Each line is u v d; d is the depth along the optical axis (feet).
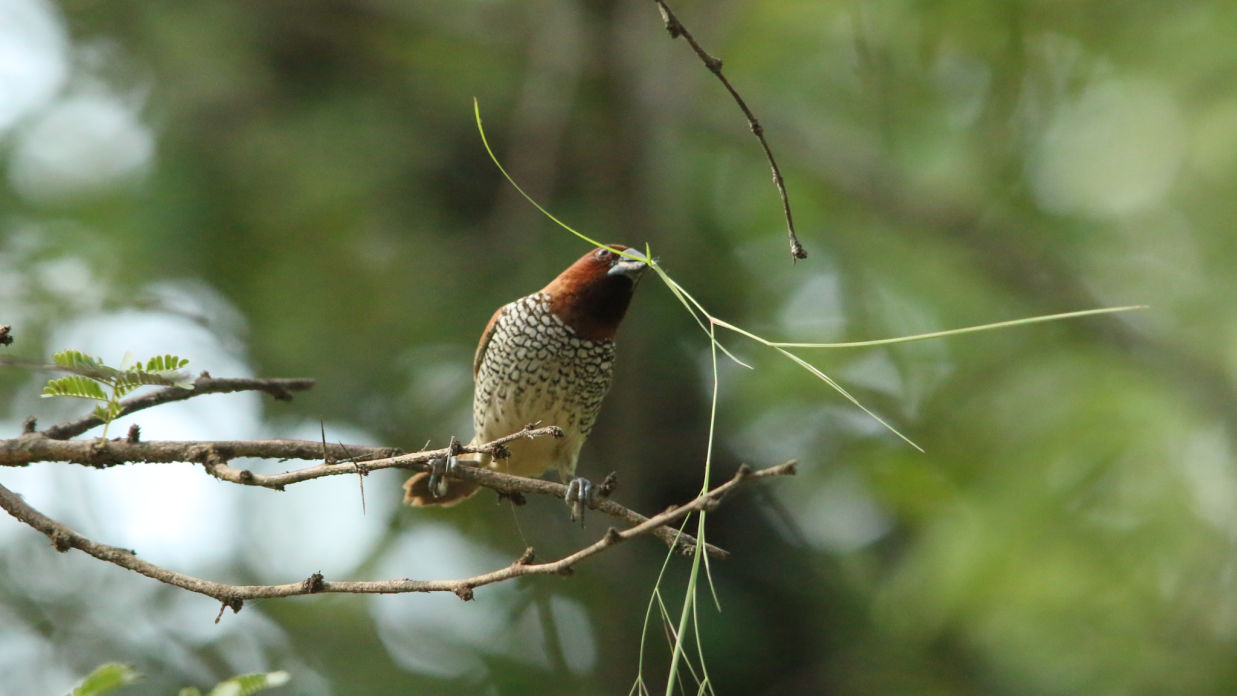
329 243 46.70
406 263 47.21
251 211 45.55
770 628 43.29
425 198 48.67
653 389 44.39
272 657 42.50
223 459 17.03
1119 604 38.06
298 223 46.37
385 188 47.80
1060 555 38.11
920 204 47.80
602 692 42.50
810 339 44.21
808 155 48.32
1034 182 48.08
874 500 42.63
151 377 14.62
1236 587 38.27
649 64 48.16
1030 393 44.73
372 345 45.65
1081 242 47.24
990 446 42.73
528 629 44.01
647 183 47.42
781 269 47.50
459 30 48.91
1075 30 43.83
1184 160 45.39
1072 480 39.32
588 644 43.93
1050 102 45.88
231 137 46.21
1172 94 44.88
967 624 39.19
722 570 43.65
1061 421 41.93
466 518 45.09
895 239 48.42
